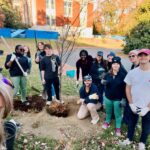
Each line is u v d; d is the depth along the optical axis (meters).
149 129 3.38
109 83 3.81
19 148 3.34
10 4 23.97
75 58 13.03
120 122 3.99
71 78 7.87
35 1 25.94
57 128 4.07
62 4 25.27
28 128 4.01
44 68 4.85
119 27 26.20
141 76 3.18
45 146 3.49
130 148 3.49
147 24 16.02
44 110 4.74
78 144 3.60
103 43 24.84
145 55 3.07
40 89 6.16
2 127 0.79
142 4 18.23
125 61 13.13
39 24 26.42
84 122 4.33
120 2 24.03
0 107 0.77
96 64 4.94
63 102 5.02
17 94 5.25
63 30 5.45
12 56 4.57
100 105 4.82
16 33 16.14
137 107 3.29
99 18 26.83
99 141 3.70
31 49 14.55
